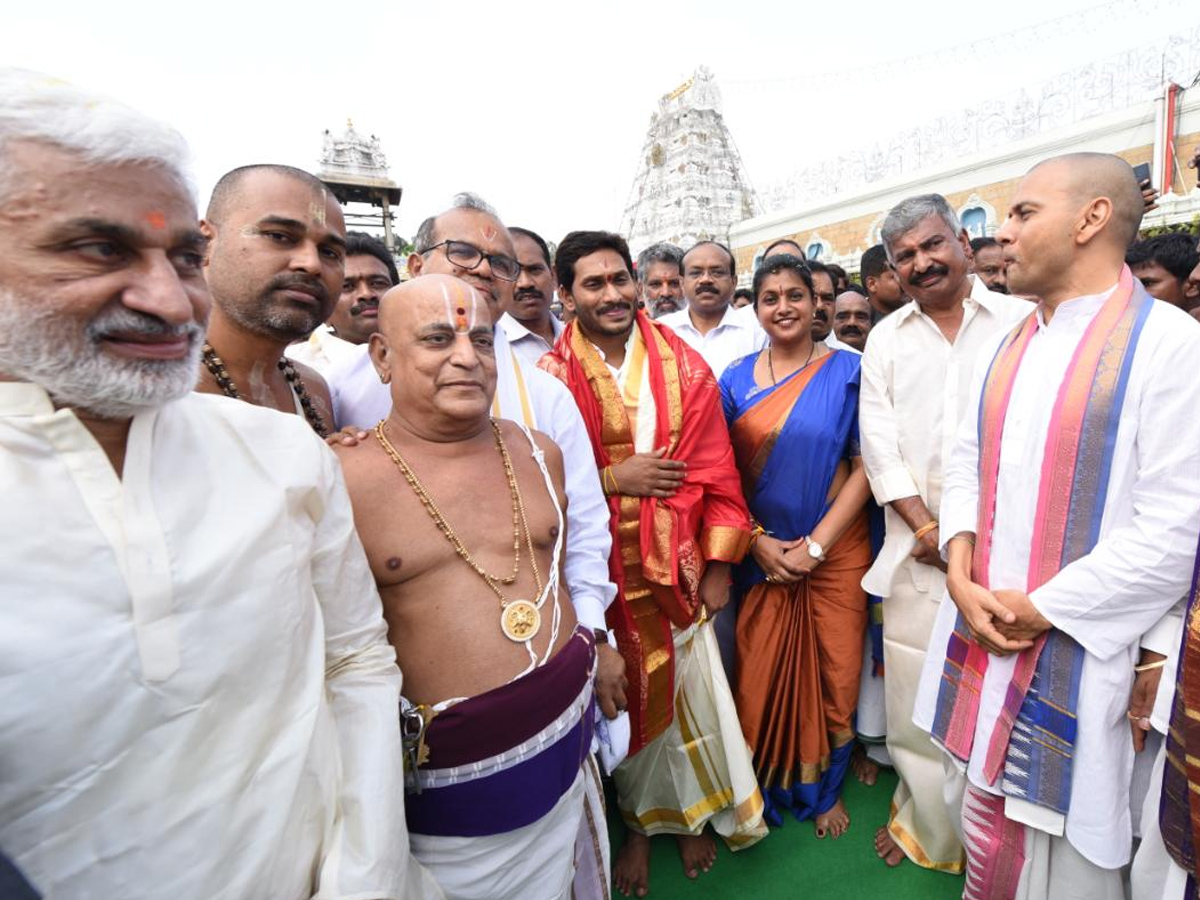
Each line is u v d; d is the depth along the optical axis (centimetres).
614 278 235
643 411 236
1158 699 160
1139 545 155
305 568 107
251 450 102
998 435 184
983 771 182
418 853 144
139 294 77
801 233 1931
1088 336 166
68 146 71
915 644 239
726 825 248
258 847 97
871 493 260
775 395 265
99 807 83
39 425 78
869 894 230
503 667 141
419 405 146
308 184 156
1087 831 167
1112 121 1295
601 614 182
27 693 76
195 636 88
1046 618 166
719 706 241
